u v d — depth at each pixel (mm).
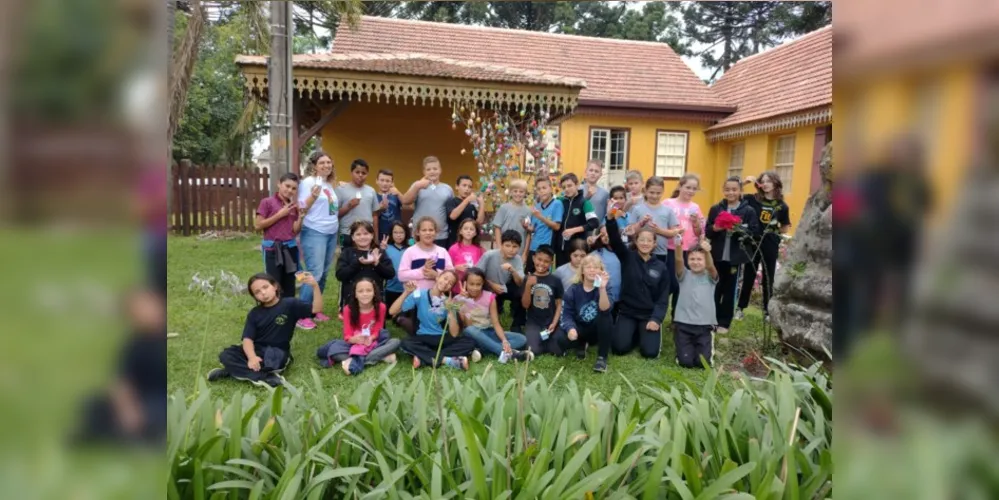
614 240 4367
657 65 14586
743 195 5273
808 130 11102
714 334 4809
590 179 5594
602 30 26719
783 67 13180
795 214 11523
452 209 5422
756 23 27281
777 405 1844
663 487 1520
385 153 10820
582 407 1854
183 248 8414
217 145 18219
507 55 13797
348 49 12430
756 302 6270
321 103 9836
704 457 1638
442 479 1556
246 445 1618
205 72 16094
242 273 6574
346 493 1482
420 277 4359
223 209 10469
